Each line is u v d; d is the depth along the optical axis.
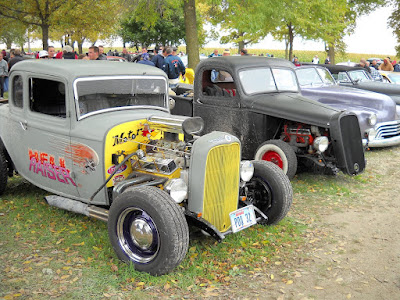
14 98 5.52
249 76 7.25
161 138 4.78
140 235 3.96
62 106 5.01
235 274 4.07
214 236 4.13
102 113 4.84
